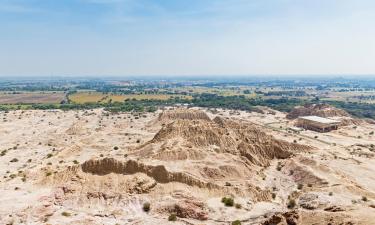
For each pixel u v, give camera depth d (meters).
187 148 116.44
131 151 134.88
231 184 99.19
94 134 186.25
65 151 147.12
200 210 85.00
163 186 95.06
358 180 109.56
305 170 110.88
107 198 90.94
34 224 78.25
